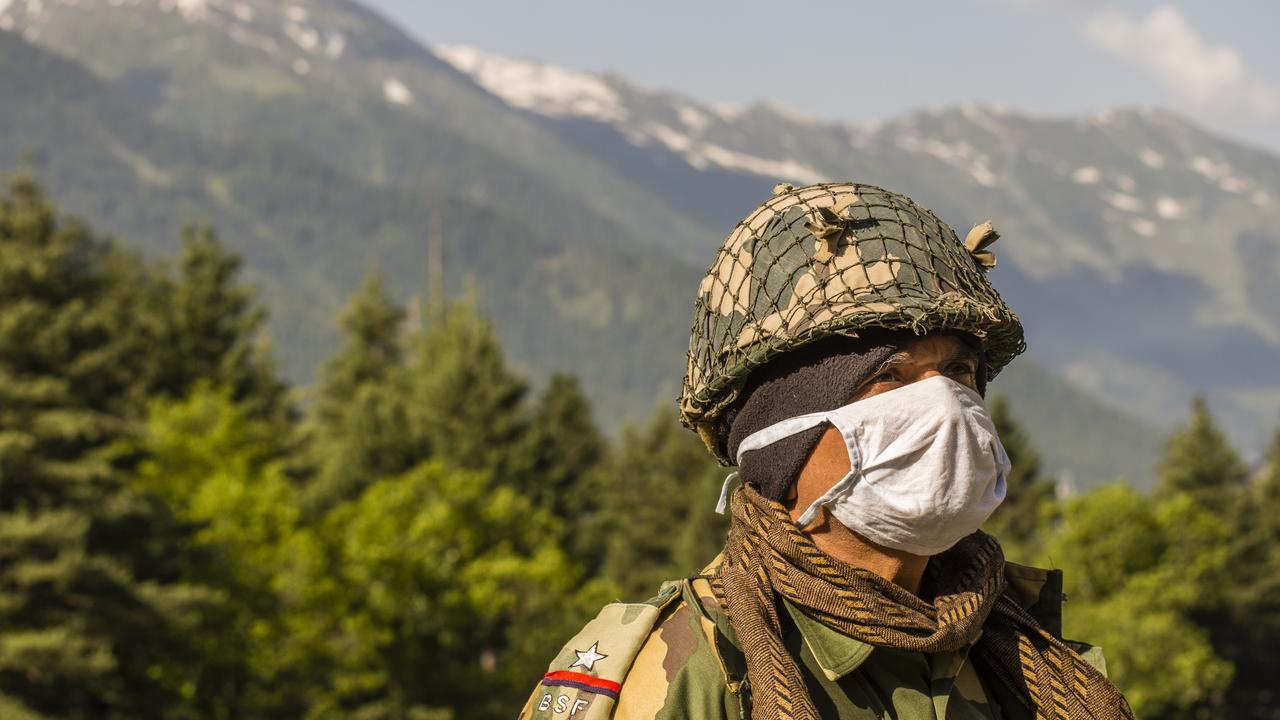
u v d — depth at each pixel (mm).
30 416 20969
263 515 26000
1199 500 52688
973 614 1490
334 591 25859
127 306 47969
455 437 47969
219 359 49812
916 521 1435
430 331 60812
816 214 1468
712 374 1560
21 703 18781
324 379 63875
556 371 54219
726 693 1384
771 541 1470
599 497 51344
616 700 1389
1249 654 49312
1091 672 1590
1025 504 50625
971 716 1541
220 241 50844
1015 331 1570
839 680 1466
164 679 22797
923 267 1478
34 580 19109
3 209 26453
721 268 1571
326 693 26625
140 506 21859
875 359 1445
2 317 23062
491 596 29703
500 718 29797
